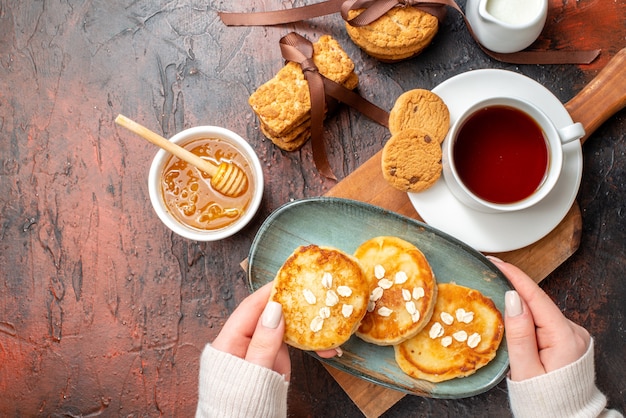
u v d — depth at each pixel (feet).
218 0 2.31
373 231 2.11
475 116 2.03
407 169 2.06
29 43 2.34
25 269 2.33
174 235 2.30
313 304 1.95
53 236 2.33
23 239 2.33
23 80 2.34
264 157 2.28
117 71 2.32
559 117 2.09
